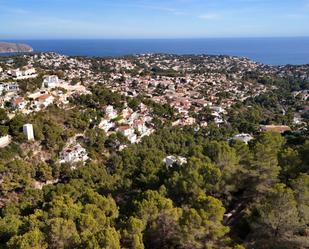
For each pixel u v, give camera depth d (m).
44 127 67.88
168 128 93.88
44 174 58.53
